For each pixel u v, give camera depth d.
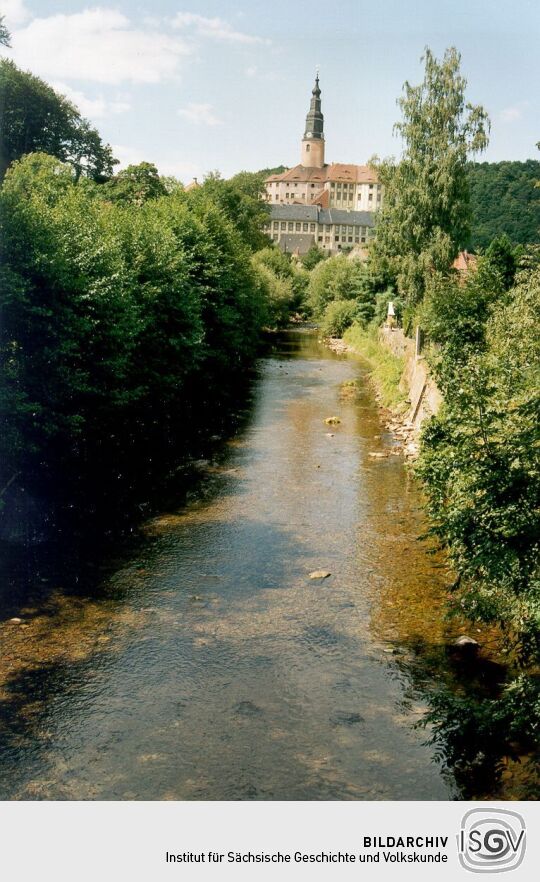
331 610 12.67
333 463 22.77
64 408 18.53
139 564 14.59
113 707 9.72
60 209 20.64
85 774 8.36
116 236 22.55
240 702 9.89
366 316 62.22
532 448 8.46
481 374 9.53
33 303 16.03
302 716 9.59
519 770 8.31
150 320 22.59
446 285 25.34
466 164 43.50
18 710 9.60
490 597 10.49
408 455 23.52
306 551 15.41
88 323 17.48
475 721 8.78
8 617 12.13
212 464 22.48
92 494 19.27
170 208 35.06
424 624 12.20
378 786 8.18
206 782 8.24
